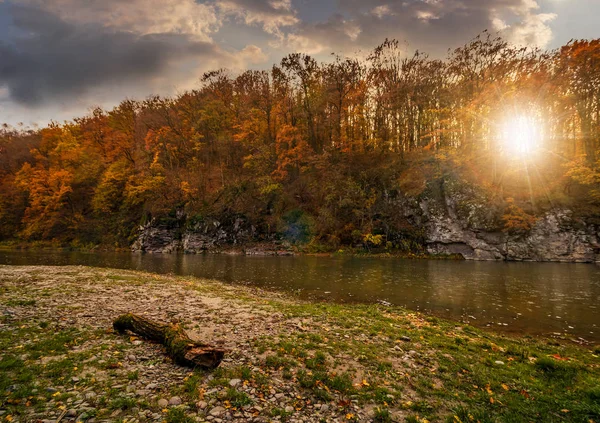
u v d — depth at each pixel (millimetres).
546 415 6043
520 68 45562
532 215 41438
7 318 10023
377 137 58219
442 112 48094
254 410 5824
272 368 7727
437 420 5879
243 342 9484
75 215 65000
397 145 56750
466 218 43531
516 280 24859
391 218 48469
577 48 41781
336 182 53906
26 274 21141
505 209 42031
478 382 7562
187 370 7270
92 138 73750
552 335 12547
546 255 39375
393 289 21578
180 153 67562
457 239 43406
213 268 32594
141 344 8727
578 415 6047
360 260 40031
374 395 6648
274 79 63406
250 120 62906
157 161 64312
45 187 64312
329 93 59219
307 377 7297
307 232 51438
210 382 6703
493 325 13836
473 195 44312
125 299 14492
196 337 9703
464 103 47906
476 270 30625
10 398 5430
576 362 9242
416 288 21891
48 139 76375
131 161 67062
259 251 49031
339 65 57875
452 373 8039
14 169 76938
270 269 31719
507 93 43875
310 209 54250
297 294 20203
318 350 9102
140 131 68812
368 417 5875
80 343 8438
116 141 67812
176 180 62500
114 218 63875
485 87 46031
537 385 7469
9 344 7895
